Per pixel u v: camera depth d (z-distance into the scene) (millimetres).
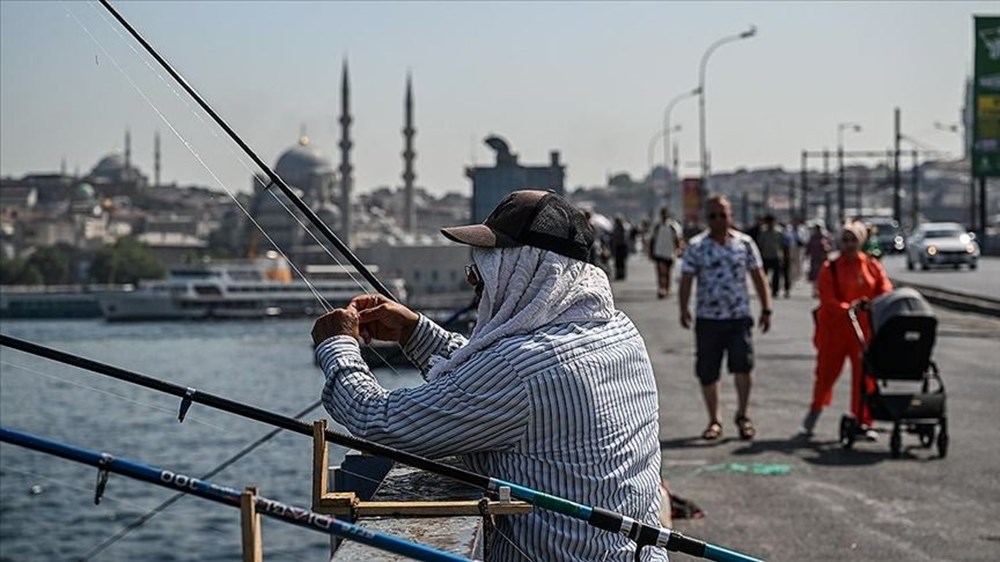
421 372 6520
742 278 17656
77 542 24406
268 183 6527
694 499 14125
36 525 24875
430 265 121438
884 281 17781
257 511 4211
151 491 28406
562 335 5492
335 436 5293
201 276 107750
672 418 19531
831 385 17875
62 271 76562
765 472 15562
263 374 64688
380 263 122188
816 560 11469
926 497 14117
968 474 15328
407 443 5422
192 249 111875
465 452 5453
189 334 101500
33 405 40844
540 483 5391
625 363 5605
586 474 5406
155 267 109250
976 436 17922
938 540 12188
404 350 6520
